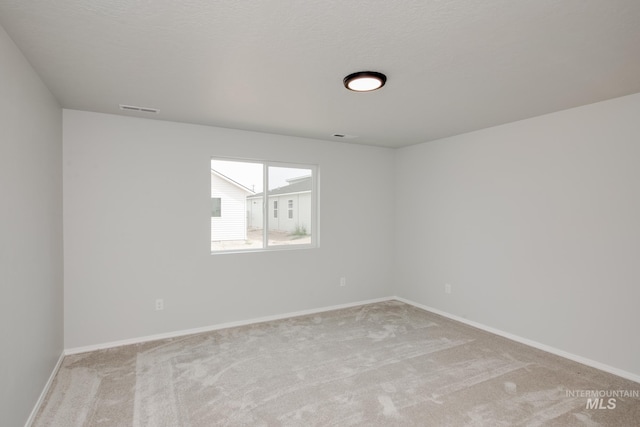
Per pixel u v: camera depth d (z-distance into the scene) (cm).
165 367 290
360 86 244
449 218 434
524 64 216
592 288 296
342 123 367
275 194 434
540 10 156
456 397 246
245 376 276
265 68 222
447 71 227
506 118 346
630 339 273
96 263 328
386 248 516
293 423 216
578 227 306
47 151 256
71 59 209
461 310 418
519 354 320
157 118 348
